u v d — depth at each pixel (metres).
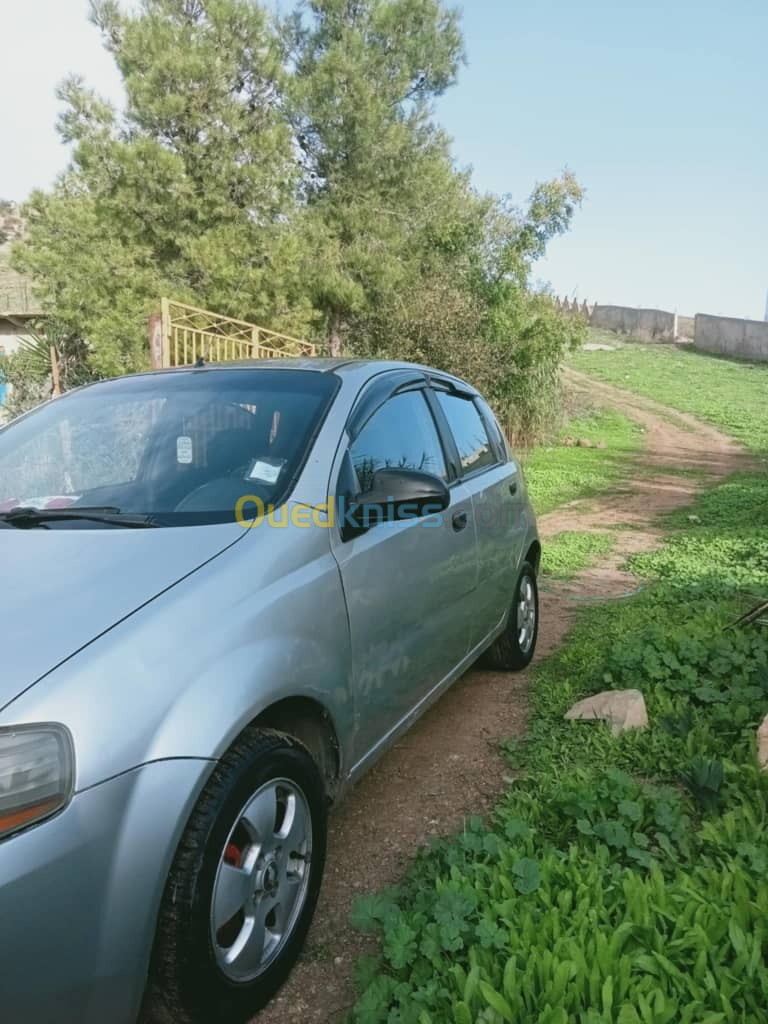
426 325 15.68
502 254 16.31
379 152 16.09
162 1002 2.05
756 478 13.80
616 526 10.45
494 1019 2.01
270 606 2.42
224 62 13.36
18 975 1.73
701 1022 1.99
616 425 22.14
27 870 1.75
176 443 3.14
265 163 13.62
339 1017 2.32
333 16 16.39
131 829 1.90
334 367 3.56
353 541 2.90
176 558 2.41
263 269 13.45
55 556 2.43
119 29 13.20
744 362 36.78
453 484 3.96
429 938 2.30
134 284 13.08
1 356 17.16
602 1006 2.06
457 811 3.39
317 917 2.74
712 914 2.36
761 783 3.14
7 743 1.81
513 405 17.50
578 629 5.78
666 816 2.90
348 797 3.54
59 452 3.27
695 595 6.21
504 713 4.38
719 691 4.12
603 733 3.79
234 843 2.19
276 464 2.91
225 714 2.12
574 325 17.22
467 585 3.90
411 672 3.32
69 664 1.96
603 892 2.50
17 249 13.63
